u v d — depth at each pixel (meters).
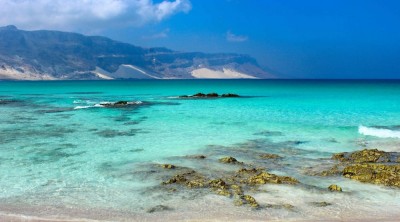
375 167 15.34
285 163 17.14
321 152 19.39
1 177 15.08
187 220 10.95
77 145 21.28
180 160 17.69
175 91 95.75
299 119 31.89
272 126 27.97
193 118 33.09
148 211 11.62
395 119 31.58
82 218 11.12
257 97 63.59
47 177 15.12
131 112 38.41
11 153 19.20
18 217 11.16
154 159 17.94
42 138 23.41
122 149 20.20
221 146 20.88
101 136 24.14
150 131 26.03
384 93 72.12
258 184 13.89
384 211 11.58
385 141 22.02
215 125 28.69
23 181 14.59
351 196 12.78
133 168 16.36
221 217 11.12
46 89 110.44
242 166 16.56
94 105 46.66
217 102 52.28
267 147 20.61
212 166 16.55
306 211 11.54
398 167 15.16
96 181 14.59
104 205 12.14
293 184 13.91
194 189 13.44
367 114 35.28
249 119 32.12
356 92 77.62
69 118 33.41
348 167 15.47
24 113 37.50
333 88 103.75
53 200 12.59
